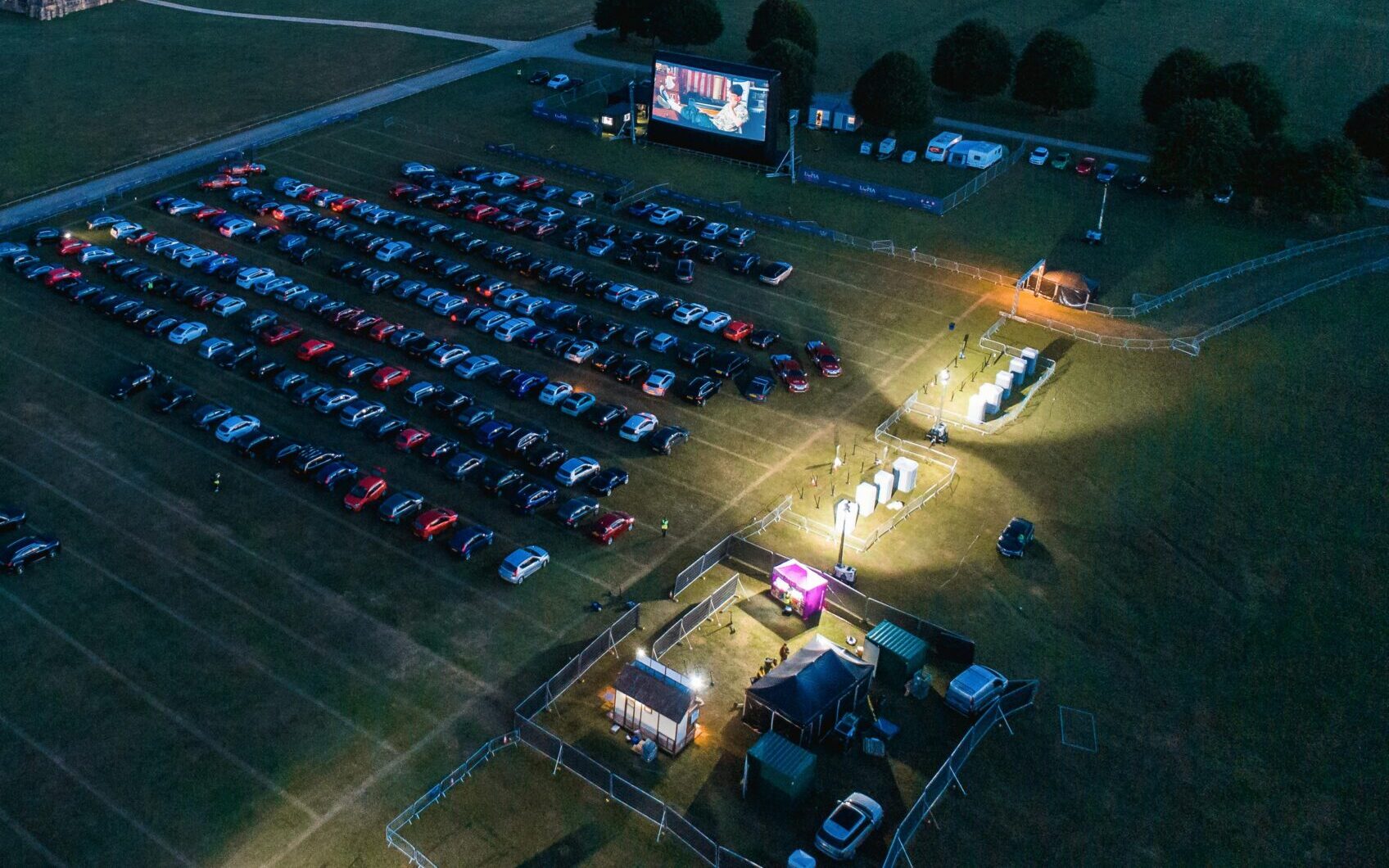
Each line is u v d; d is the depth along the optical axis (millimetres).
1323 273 119250
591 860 58469
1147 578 78750
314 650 71938
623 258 120188
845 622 74875
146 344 105562
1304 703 68938
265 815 60938
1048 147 151750
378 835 59781
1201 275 119000
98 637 72812
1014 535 80500
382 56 185250
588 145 150125
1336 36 197500
